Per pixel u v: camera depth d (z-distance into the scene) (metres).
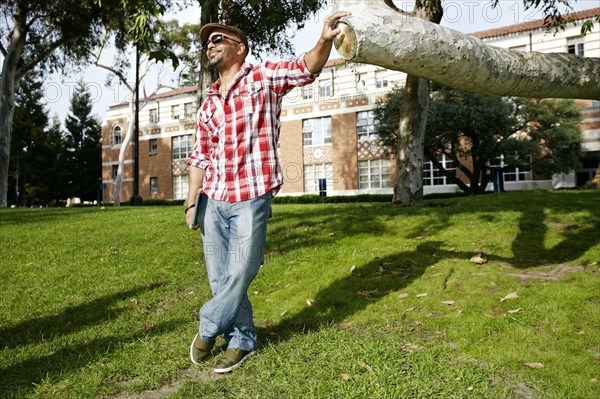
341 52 2.25
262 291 4.74
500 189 21.17
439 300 3.97
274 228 7.18
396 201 9.27
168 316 4.13
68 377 2.94
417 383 2.54
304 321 3.86
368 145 28.16
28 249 6.73
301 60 2.67
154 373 2.97
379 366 2.80
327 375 2.71
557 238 5.65
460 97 18.84
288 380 2.71
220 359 2.99
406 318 3.71
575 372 2.66
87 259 6.11
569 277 4.26
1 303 4.60
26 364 3.19
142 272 5.51
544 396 2.41
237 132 2.78
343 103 28.78
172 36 20.48
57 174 41.66
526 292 3.91
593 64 2.81
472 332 3.27
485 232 6.05
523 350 2.96
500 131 18.81
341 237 6.33
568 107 19.31
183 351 3.29
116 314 4.28
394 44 2.11
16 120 39.38
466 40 2.31
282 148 30.41
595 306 3.49
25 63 18.91
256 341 3.12
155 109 35.91
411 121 9.15
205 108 2.98
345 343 3.17
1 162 17.94
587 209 7.00
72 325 4.03
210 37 2.92
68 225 8.57
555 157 20.14
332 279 4.73
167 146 35.06
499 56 2.49
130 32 4.39
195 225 3.04
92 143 44.75
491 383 2.59
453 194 23.89
